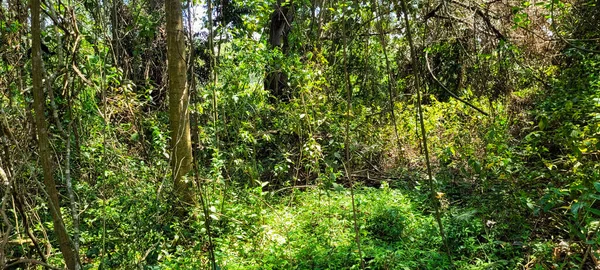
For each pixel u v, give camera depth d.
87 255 4.64
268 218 5.98
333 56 10.31
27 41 4.11
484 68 9.16
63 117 4.32
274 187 7.88
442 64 10.96
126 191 5.51
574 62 8.37
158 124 7.72
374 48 9.61
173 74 5.70
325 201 6.64
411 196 6.75
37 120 2.80
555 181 5.12
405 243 5.16
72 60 3.54
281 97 9.65
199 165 6.38
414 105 8.88
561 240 4.61
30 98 3.96
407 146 8.69
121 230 4.84
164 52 10.23
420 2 7.30
